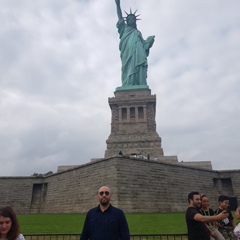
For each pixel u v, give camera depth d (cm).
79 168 4694
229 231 1062
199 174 4959
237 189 5009
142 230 2109
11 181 5516
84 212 4172
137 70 9225
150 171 4312
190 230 871
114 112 8644
